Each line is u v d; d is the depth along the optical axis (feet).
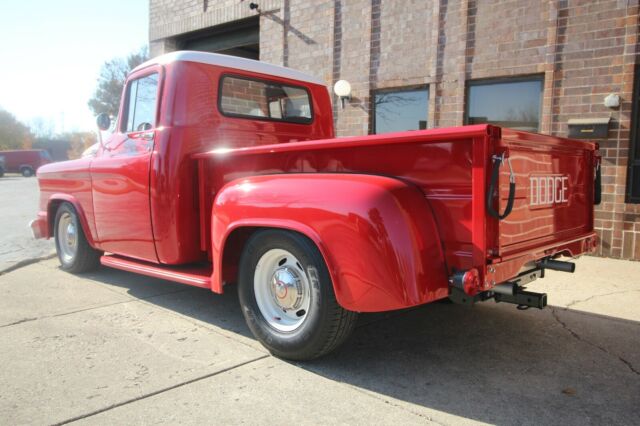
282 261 10.63
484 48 22.68
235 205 10.77
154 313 13.60
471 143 8.28
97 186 15.31
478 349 11.12
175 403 8.61
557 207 11.02
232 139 14.33
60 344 11.27
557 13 20.59
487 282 8.23
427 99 25.04
